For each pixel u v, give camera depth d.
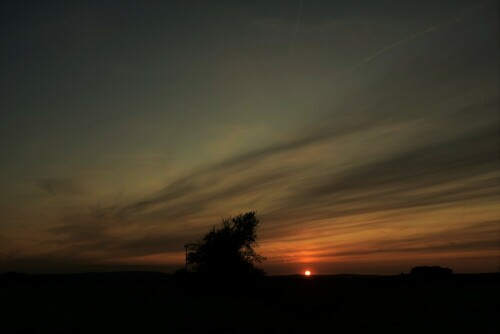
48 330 28.20
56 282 133.25
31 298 57.53
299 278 96.75
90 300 52.97
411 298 50.72
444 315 34.41
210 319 33.28
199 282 58.81
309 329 28.05
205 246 59.25
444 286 72.62
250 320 32.78
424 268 97.31
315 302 47.62
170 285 91.25
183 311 39.12
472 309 38.34
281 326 29.55
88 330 28.17
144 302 49.06
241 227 59.56
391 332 26.34
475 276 86.62
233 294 58.00
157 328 28.98
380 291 61.88
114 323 31.41
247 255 60.09
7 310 41.16
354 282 86.94
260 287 59.69
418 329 27.36
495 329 27.05
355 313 36.88
